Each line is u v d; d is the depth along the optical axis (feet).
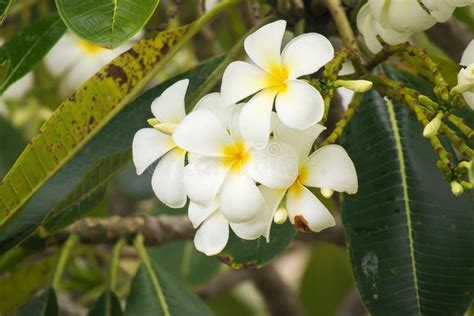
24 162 3.43
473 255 3.50
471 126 3.61
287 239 3.70
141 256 4.04
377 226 3.53
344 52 3.17
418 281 3.48
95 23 3.10
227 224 3.10
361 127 3.66
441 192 3.55
